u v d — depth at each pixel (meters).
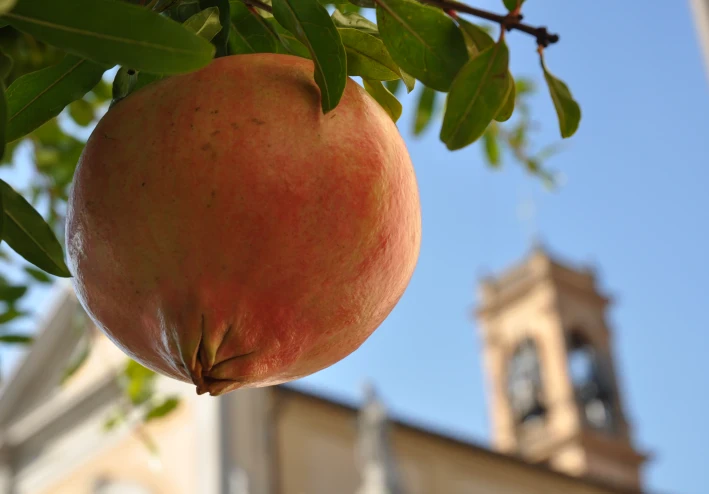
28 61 1.19
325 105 1.07
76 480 17.97
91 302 1.10
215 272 1.01
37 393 19.41
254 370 1.05
